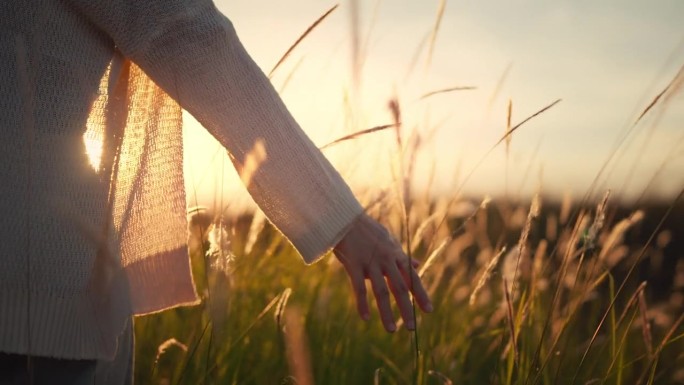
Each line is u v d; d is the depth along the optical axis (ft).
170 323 7.77
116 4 4.09
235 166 4.57
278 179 4.46
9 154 3.89
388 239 4.73
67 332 4.01
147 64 4.24
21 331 3.91
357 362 7.58
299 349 3.18
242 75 4.40
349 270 4.73
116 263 4.16
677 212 11.38
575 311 5.37
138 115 4.61
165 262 4.73
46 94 3.95
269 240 8.64
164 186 4.70
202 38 4.25
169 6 4.18
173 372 6.84
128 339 4.81
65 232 3.99
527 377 5.07
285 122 4.51
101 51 4.19
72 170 4.03
